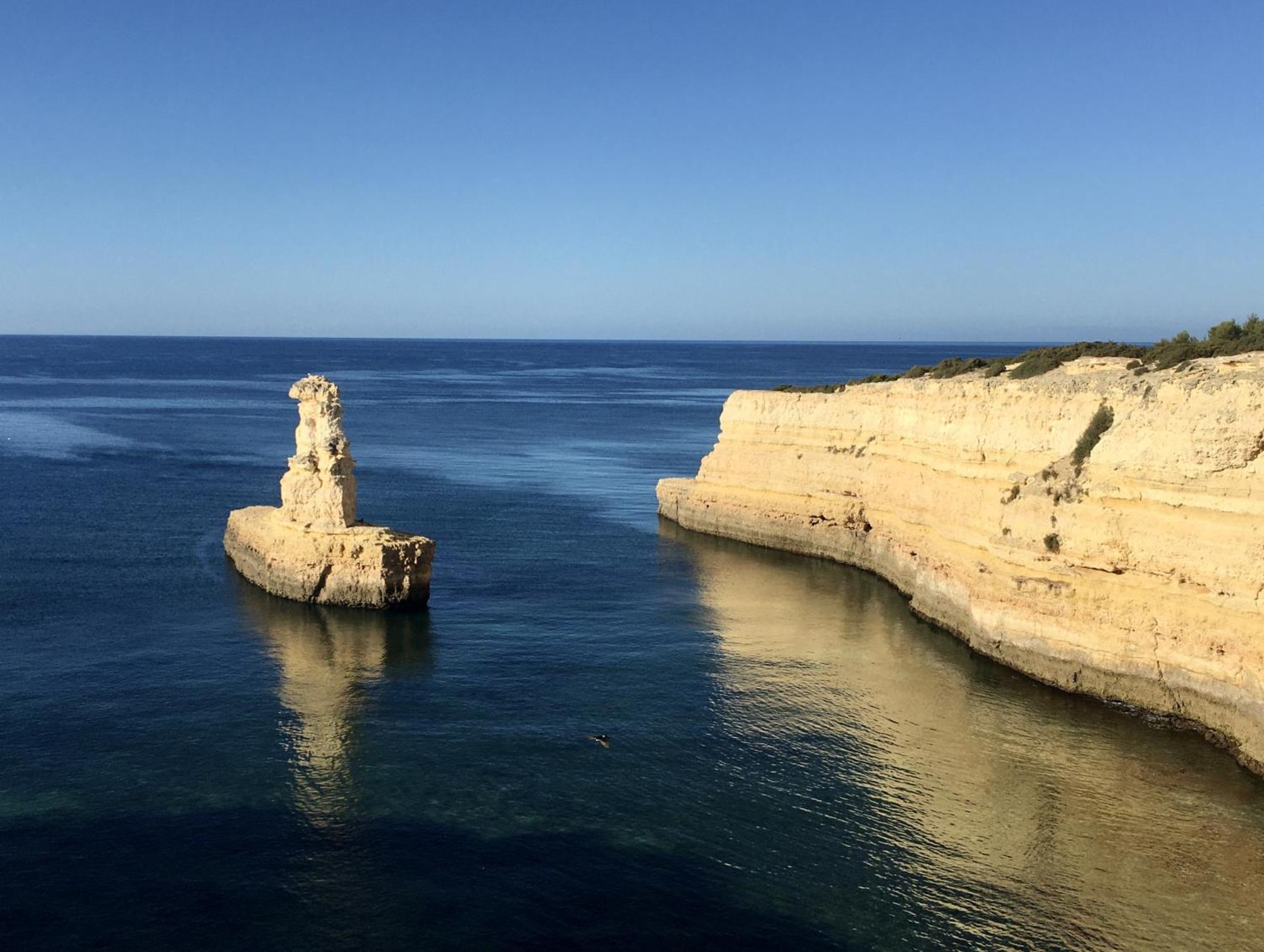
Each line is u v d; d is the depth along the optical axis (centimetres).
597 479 8438
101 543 5562
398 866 2397
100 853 2406
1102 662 3497
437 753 3009
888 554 5234
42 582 4725
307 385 4706
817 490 5956
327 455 4662
